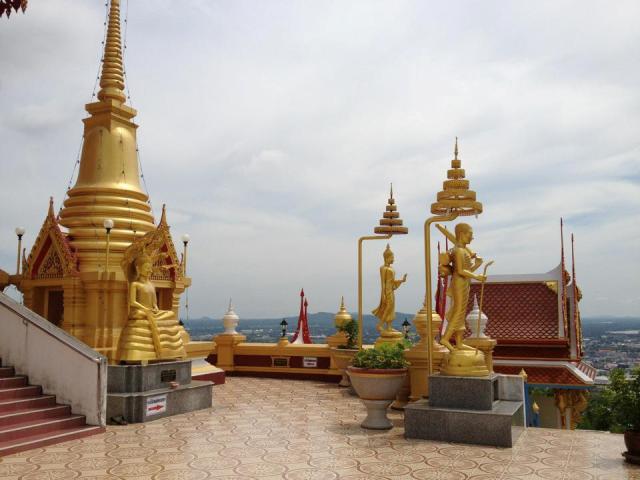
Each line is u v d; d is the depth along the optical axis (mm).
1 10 11305
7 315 12141
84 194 17094
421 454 9102
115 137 17578
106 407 11758
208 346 18703
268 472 8070
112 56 18141
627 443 8680
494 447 9602
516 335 22703
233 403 14484
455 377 10383
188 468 8289
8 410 10562
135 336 12781
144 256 13641
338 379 19250
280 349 20250
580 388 20562
